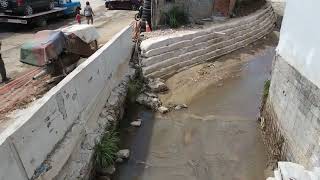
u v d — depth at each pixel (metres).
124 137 10.28
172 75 15.27
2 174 4.81
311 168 6.71
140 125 11.00
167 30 17.25
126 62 13.31
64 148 6.80
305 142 7.25
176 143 10.13
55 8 21.17
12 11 17.80
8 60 13.05
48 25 20.30
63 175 6.62
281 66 9.61
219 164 9.20
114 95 10.95
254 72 16.53
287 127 8.54
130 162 9.10
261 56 19.16
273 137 9.63
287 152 8.30
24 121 5.55
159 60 14.84
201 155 9.59
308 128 7.17
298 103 7.91
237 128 11.11
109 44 11.06
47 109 6.33
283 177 5.95
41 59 9.78
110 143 8.77
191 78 15.16
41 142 6.01
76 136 7.60
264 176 8.66
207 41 17.53
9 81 10.83
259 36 22.86
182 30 17.33
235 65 17.36
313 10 7.26
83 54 11.70
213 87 14.41
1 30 18.59
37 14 18.78
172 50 15.47
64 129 7.09
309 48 7.42
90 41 11.88
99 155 8.25
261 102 12.33
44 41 10.00
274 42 22.47
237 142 10.27
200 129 10.99
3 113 8.62
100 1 30.86
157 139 10.30
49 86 10.46
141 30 17.91
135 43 14.84
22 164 5.33
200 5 19.41
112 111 10.12
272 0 33.12
